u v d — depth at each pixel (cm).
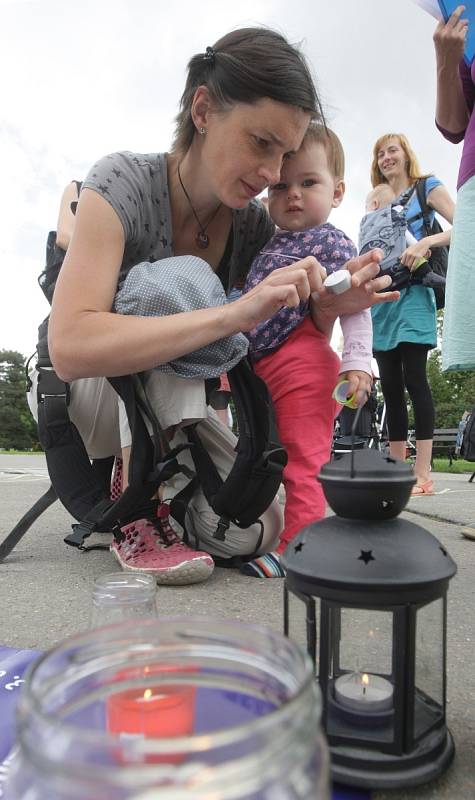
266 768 28
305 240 187
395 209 316
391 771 65
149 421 148
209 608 132
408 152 324
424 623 73
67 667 40
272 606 134
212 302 145
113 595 93
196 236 175
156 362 135
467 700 90
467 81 203
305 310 170
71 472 180
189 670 44
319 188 190
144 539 158
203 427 163
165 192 159
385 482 67
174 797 26
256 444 145
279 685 39
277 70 134
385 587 63
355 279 153
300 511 163
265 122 136
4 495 361
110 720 43
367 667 75
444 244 289
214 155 144
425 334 299
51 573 165
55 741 29
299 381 166
